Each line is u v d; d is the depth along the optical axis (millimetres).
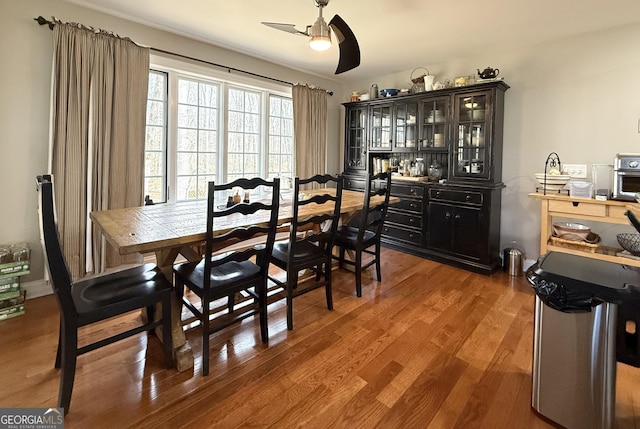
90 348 1493
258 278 1970
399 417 1463
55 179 2551
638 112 2789
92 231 2725
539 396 1472
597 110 2973
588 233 2889
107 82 2721
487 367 1818
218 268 2014
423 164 4188
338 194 2357
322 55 3812
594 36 2949
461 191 3479
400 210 4066
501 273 3371
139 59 2902
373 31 2990
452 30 2957
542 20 2734
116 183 2836
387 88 4496
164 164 3377
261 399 1557
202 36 3281
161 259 1929
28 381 1633
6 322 2195
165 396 1562
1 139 2398
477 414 1486
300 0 2502
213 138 3754
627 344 1338
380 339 2088
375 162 4609
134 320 2270
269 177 4309
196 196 3641
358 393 1608
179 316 1942
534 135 3326
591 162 3023
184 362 1753
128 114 2873
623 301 1260
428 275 3283
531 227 3416
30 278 2582
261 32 3166
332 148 5031
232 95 3895
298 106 4320
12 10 2369
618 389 1651
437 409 1514
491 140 3303
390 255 3953
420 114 3867
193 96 3555
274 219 1944
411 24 2838
